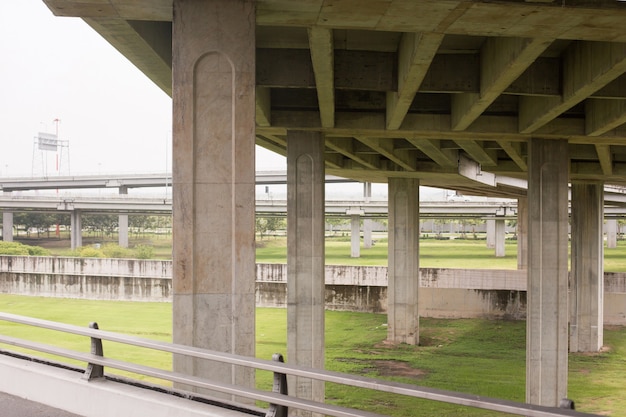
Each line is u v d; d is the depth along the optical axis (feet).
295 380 78.48
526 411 15.78
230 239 35.94
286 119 70.85
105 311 160.56
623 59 40.65
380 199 255.70
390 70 56.08
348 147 90.53
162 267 182.39
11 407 25.57
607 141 72.64
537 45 39.47
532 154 73.00
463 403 16.65
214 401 23.06
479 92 54.13
